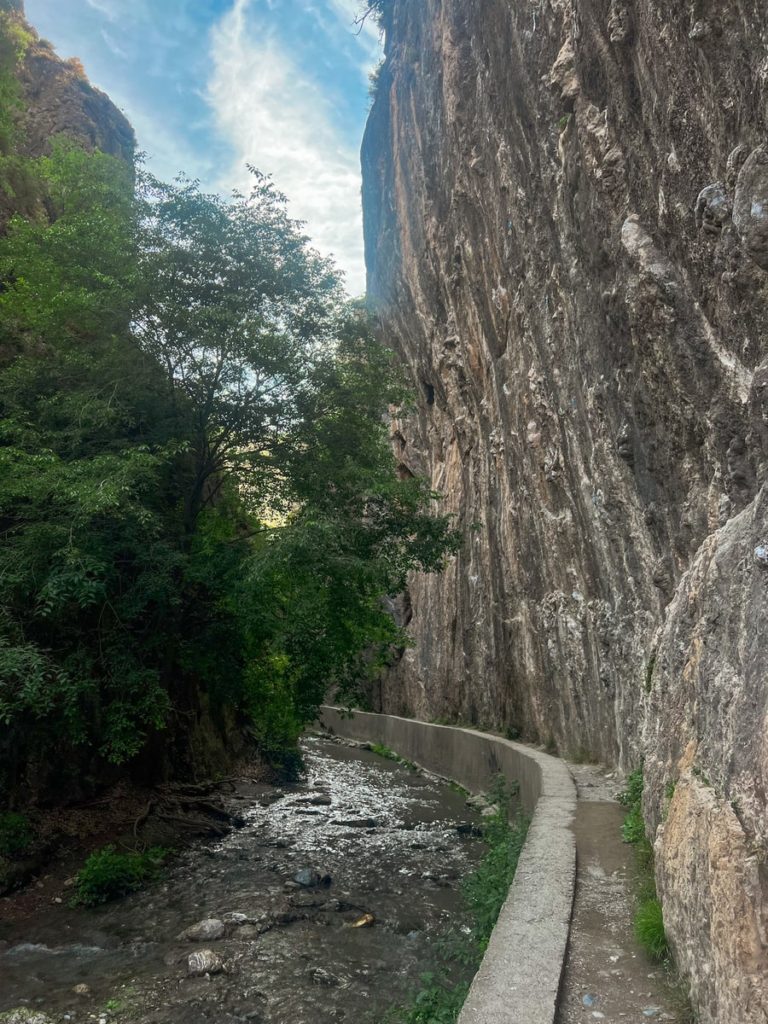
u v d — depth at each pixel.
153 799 12.77
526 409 15.31
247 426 13.20
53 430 12.01
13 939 7.97
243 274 12.48
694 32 5.14
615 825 7.91
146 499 12.48
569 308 11.14
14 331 13.27
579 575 13.29
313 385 13.41
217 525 14.97
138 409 12.38
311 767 22.56
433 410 27.70
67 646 11.25
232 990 6.66
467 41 17.59
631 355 8.37
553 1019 3.67
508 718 18.47
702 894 3.59
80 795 11.74
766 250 4.08
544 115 10.98
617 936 4.88
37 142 22.52
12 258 12.31
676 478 7.55
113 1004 6.41
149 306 11.95
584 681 13.15
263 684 14.72
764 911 2.86
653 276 6.59
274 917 8.45
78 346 12.41
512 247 14.95
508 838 8.40
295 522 12.22
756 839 3.01
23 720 10.76
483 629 20.98
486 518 20.56
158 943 7.80
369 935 7.99
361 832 13.19
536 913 5.16
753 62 4.54
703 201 5.25
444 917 8.54
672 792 5.11
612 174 7.88
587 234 9.31
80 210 14.94
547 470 13.99
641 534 9.50
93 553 10.43
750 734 3.27
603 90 8.02
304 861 11.04
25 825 10.17
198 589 13.23
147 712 11.24
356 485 13.22
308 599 11.91
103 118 25.50
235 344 11.98
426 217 23.03
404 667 30.03
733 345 5.54
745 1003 2.86
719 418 5.68
